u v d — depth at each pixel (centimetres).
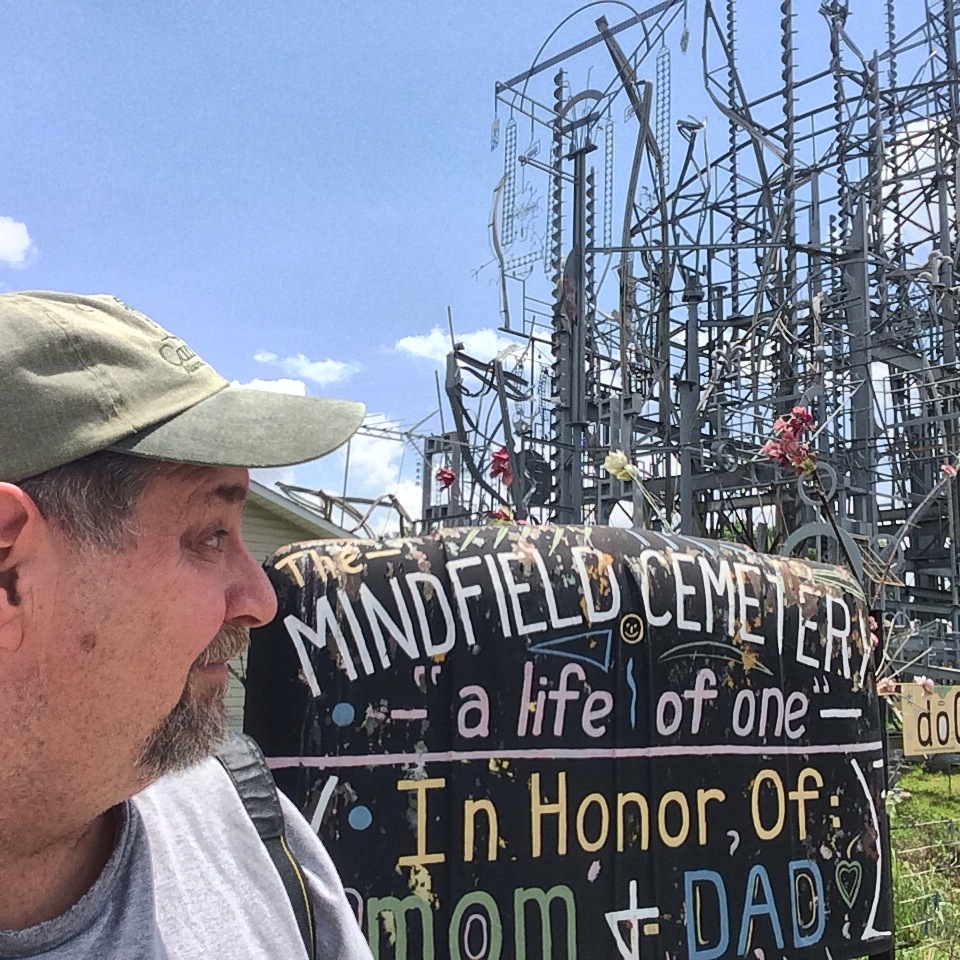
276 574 97
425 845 96
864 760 128
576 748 104
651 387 638
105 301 47
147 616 45
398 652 98
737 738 116
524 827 100
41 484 42
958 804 342
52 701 43
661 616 112
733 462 496
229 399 48
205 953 52
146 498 45
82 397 42
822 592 129
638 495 346
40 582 42
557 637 105
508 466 252
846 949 120
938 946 191
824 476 422
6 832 44
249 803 61
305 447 48
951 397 520
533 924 98
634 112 528
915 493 636
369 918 92
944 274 593
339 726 94
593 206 517
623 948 102
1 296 45
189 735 48
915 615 577
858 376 512
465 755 99
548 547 108
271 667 95
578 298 502
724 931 110
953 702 197
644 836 106
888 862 128
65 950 46
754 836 115
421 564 102
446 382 543
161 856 54
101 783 45
